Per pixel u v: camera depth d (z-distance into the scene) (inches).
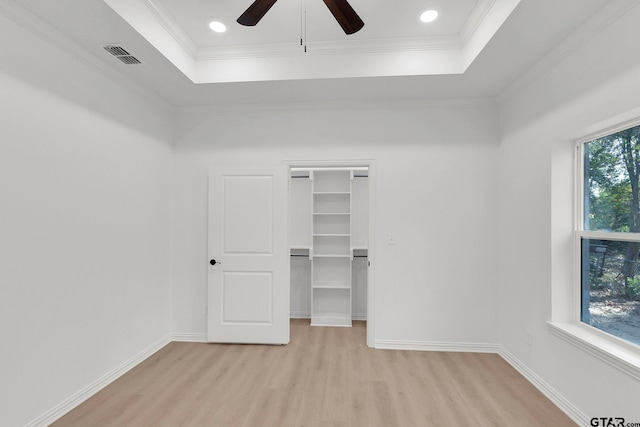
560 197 94.3
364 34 106.2
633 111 68.4
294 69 113.5
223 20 98.3
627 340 76.1
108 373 103.0
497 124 129.8
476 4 90.1
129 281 113.8
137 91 117.0
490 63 100.7
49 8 74.5
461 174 131.1
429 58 109.2
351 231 167.0
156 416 85.6
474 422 83.7
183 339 140.5
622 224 78.8
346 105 134.8
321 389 99.7
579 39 81.8
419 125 132.9
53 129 84.0
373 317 133.4
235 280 136.2
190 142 141.5
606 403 73.9
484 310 129.8
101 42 89.4
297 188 179.6
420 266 132.3
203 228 140.4
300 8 92.0
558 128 91.5
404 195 133.2
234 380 105.1
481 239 130.2
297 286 178.7
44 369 81.1
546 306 96.9
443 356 125.3
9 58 72.9
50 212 83.0
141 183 120.5
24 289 76.3
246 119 139.6
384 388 100.4
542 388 98.2
